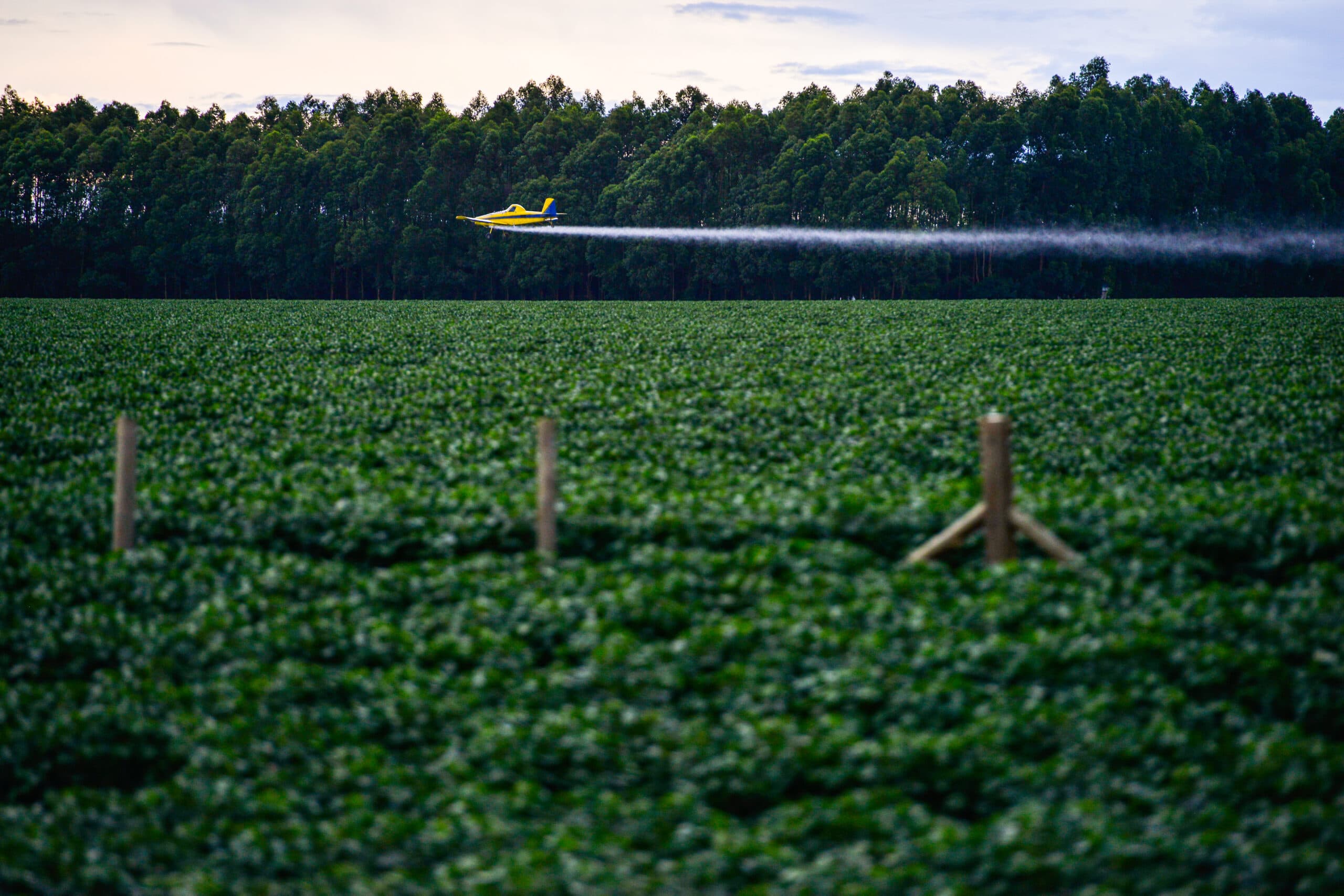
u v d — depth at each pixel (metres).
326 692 24.11
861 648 24.23
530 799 19.77
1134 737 20.83
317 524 35.06
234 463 44.91
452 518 34.22
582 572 29.58
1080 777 19.80
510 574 30.09
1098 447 46.69
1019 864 17.41
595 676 23.81
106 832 20.27
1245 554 30.89
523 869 17.59
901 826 18.55
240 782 21.31
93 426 55.47
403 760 21.81
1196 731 21.23
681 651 24.67
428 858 18.58
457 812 19.47
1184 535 30.98
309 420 56.00
